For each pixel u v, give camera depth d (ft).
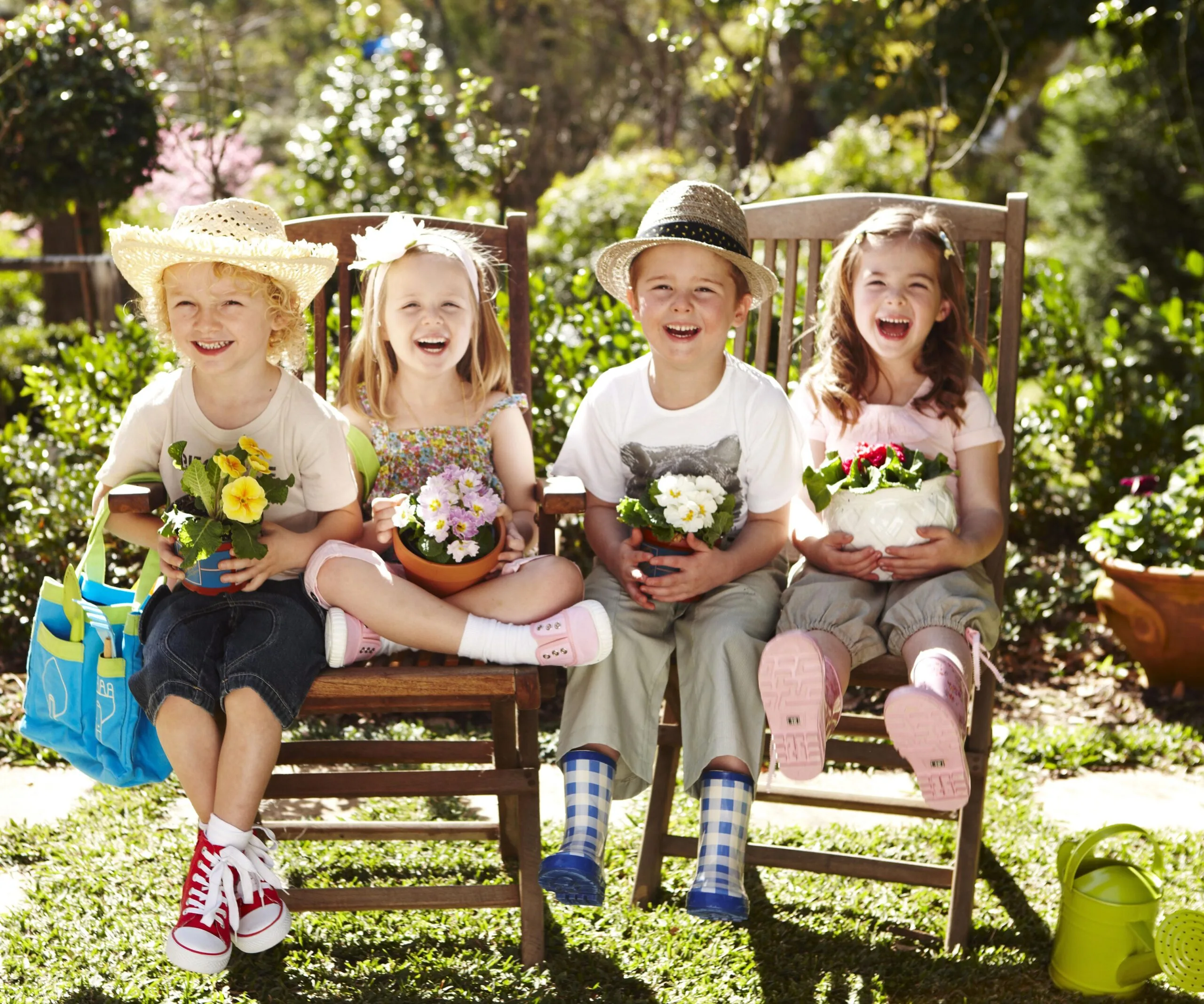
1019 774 9.80
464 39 42.65
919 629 7.10
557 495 7.09
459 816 9.06
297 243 6.99
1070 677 11.96
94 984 6.61
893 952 7.27
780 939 7.39
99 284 17.72
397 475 8.07
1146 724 10.91
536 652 6.69
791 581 7.84
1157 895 6.88
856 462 7.54
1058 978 7.00
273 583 7.04
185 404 7.10
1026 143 38.93
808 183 26.55
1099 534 12.01
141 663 6.82
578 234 23.63
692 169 27.78
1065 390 14.74
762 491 7.75
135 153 19.75
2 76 18.47
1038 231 33.12
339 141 19.66
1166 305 15.39
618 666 7.06
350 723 10.68
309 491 7.27
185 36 27.30
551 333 12.94
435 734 10.45
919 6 20.83
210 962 6.20
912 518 7.34
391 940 7.21
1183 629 11.18
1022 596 12.67
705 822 6.74
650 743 7.13
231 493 6.46
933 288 7.88
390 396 8.10
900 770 9.97
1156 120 27.04
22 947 6.97
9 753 9.74
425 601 6.74
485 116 19.10
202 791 6.48
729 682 6.88
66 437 13.05
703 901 6.49
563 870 6.46
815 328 8.67
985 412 7.98
